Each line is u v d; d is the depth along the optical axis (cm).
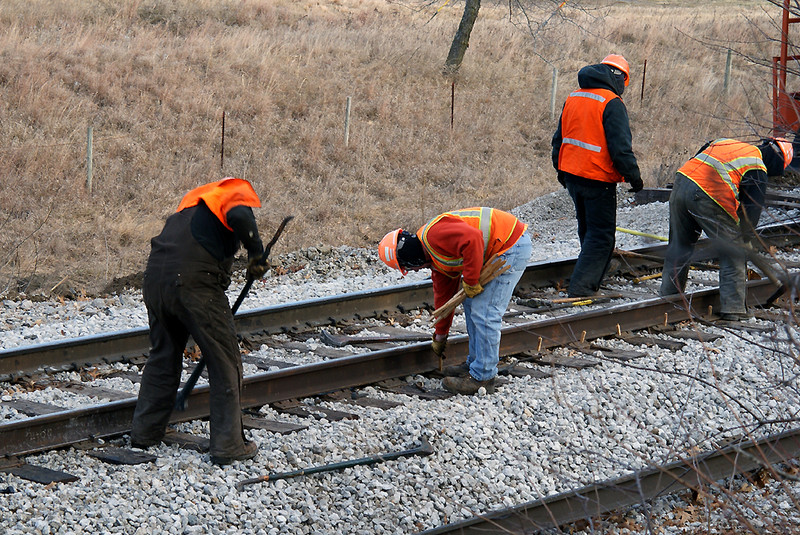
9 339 998
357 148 2450
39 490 615
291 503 614
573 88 3322
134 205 1911
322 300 1074
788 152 1063
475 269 777
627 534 612
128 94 2492
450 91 3053
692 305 1125
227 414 674
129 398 783
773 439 703
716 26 4116
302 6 4031
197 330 667
